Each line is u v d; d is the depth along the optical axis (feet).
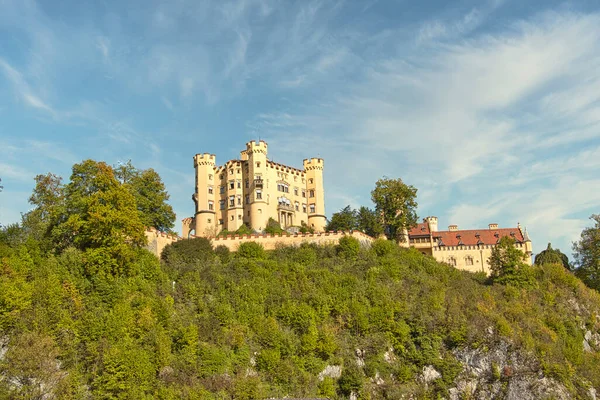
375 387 279.28
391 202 443.32
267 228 435.53
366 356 289.53
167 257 351.87
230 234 410.72
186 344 260.21
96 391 231.09
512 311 330.75
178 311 285.64
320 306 305.73
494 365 300.40
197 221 468.34
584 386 306.76
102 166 326.85
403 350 298.76
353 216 442.91
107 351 239.50
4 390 219.20
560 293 367.25
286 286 321.32
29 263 291.17
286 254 375.66
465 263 457.68
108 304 275.80
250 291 307.17
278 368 266.57
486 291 353.10
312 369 276.21
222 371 259.19
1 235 329.52
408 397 279.69
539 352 308.81
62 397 223.30
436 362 296.30
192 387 246.06
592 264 424.05
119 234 302.86
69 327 247.70
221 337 272.92
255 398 250.37
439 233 481.46
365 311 308.60
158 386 241.76
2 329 240.12
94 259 293.02
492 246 457.68
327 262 365.20
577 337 339.16
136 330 257.34
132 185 374.22
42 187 368.07
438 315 313.53
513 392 294.87
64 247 318.45
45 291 258.16
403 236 449.06
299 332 291.38
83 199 312.50
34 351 225.56
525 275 372.58
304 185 492.54
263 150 462.60
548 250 481.46
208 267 338.34
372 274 343.05
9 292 248.32
